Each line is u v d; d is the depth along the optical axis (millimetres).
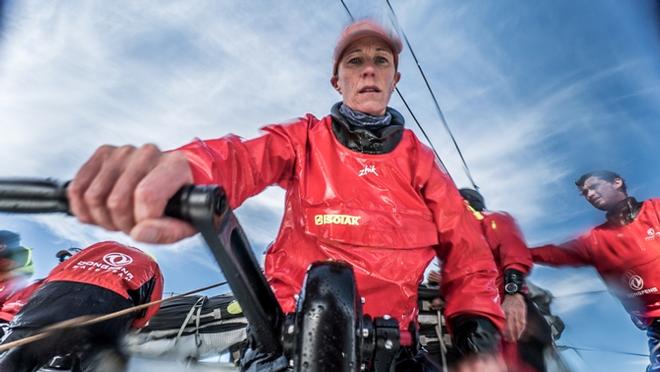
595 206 5336
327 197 2129
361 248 2066
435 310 4199
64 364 2811
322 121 2340
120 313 1457
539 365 4027
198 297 5023
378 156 2221
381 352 1404
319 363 1027
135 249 3674
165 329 4777
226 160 1655
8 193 798
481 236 2438
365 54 2406
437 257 2473
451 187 2438
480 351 2035
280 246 2217
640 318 5035
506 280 4352
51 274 3264
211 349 4691
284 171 2242
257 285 1131
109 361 3039
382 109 2336
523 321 4109
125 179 827
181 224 842
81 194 809
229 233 933
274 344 1241
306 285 1149
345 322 1077
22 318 2859
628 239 4969
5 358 2641
